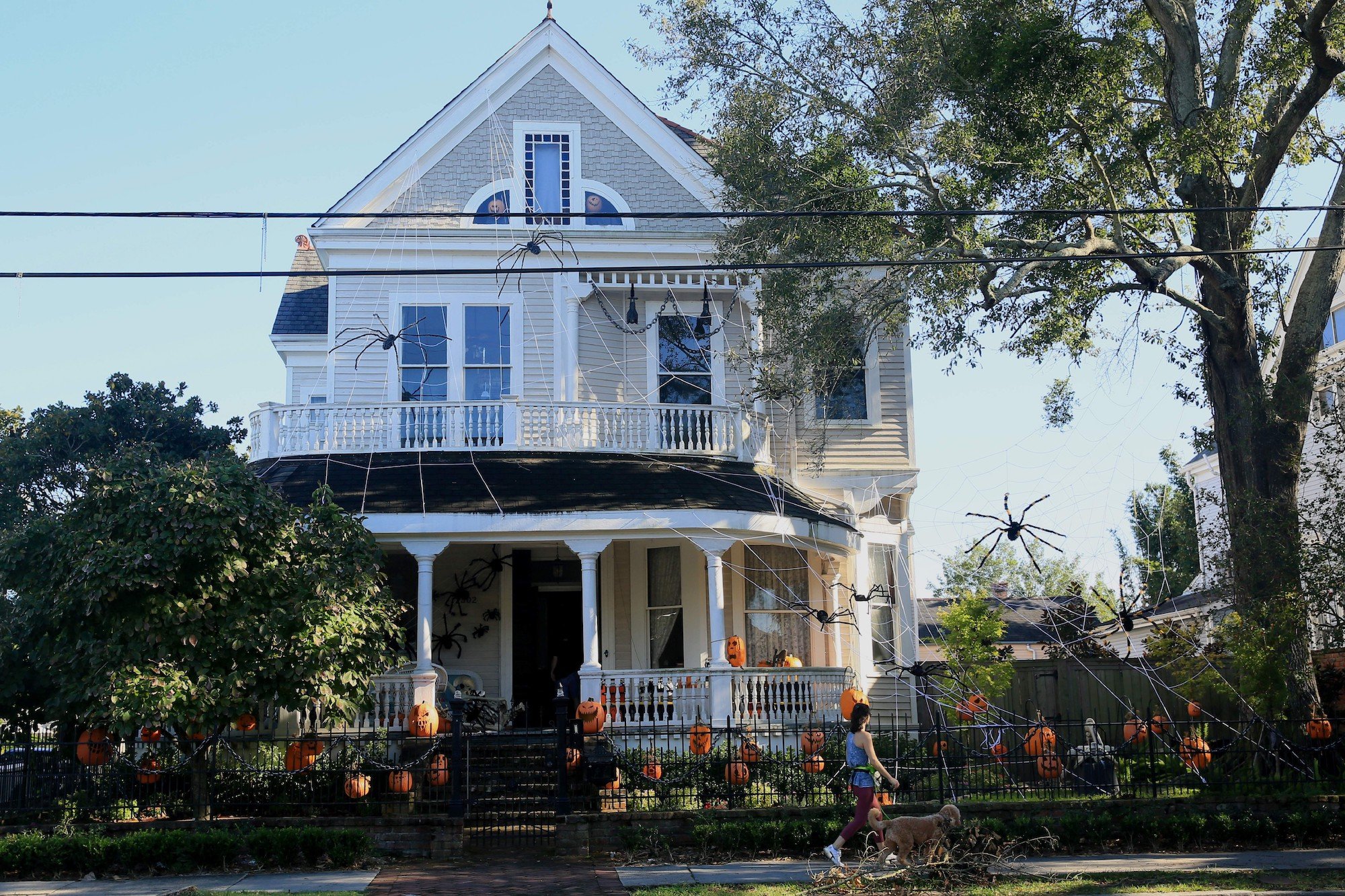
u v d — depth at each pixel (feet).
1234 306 62.28
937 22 61.93
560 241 72.84
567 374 73.36
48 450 111.75
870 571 76.28
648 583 70.03
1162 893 37.96
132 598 48.21
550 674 69.56
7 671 50.24
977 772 56.70
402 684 59.36
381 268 73.05
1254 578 55.42
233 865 44.21
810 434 77.30
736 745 58.18
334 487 62.54
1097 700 69.51
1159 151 64.34
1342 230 62.23
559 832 47.57
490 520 60.23
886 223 66.54
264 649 48.52
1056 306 71.36
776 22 65.72
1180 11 61.16
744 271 68.90
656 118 77.10
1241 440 60.70
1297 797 50.65
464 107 75.61
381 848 46.93
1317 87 60.08
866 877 39.73
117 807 48.65
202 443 120.06
